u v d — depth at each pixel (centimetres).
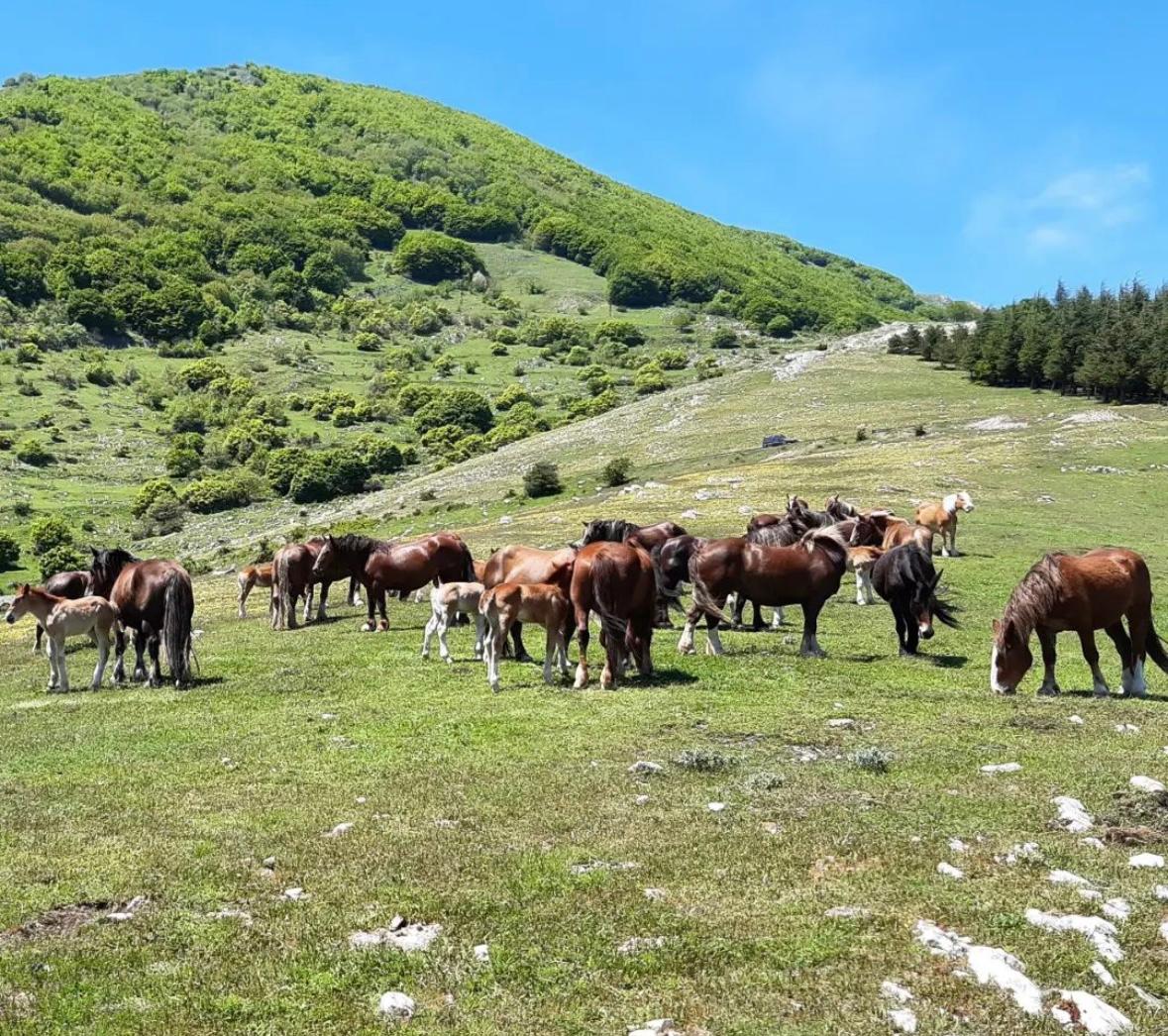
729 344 16338
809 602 1822
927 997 669
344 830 986
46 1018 651
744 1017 646
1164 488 4628
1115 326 7812
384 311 17925
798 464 5753
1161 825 970
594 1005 662
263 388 13925
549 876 856
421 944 745
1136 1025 644
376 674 1805
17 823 1045
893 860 877
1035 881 840
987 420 6838
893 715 1395
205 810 1070
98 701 1709
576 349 15600
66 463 10869
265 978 701
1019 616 1513
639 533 2183
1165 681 1678
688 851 899
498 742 1306
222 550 7044
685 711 1423
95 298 15688
